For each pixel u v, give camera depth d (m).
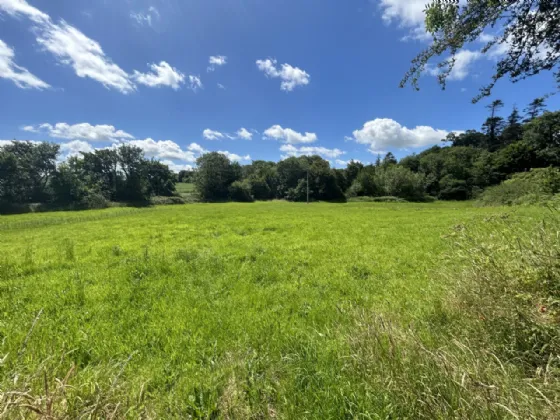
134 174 60.81
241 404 2.13
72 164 55.34
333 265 7.02
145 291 5.14
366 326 2.87
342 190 76.06
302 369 2.52
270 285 5.61
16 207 40.59
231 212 28.06
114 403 1.99
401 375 2.06
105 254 8.41
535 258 2.47
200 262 7.22
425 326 3.19
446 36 3.03
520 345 2.31
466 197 59.16
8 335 3.22
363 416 1.88
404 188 62.94
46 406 1.66
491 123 76.50
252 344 3.13
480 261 2.88
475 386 1.81
